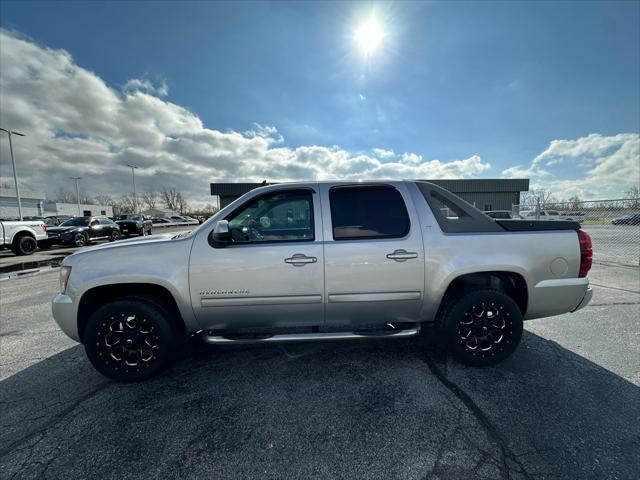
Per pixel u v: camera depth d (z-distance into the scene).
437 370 2.81
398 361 2.99
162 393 2.55
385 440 1.98
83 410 2.35
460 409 2.26
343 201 2.86
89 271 2.69
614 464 1.76
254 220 2.84
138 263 2.69
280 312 2.79
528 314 2.90
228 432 2.08
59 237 15.55
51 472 1.78
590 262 2.89
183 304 2.71
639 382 2.57
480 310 2.84
